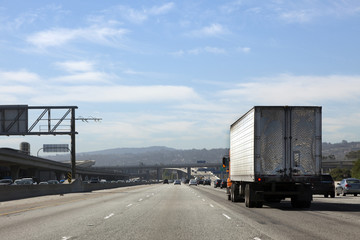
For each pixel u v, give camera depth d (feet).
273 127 73.46
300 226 50.37
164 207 84.02
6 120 168.25
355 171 366.22
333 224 52.26
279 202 98.94
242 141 84.94
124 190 212.43
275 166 73.05
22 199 119.24
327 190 119.44
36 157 406.41
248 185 79.25
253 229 47.98
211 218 61.11
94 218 61.72
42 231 46.88
